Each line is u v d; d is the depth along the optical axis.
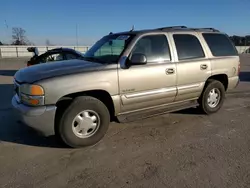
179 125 4.69
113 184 2.76
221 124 4.75
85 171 3.04
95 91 3.77
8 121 4.88
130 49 3.99
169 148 3.68
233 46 5.62
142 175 2.94
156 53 4.29
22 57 36.88
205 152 3.54
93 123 3.74
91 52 4.63
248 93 7.78
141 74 4.02
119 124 4.72
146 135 4.19
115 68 3.79
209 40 5.16
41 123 3.34
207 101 5.19
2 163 3.23
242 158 3.36
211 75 5.06
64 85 3.38
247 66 18.48
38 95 3.28
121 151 3.59
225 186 2.71
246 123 4.81
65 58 9.40
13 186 2.72
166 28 4.69
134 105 4.09
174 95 4.54
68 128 3.51
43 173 3.00
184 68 4.57
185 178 2.87
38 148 3.69
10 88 8.83
